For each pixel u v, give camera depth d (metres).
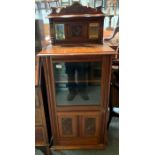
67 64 1.48
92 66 1.51
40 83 1.46
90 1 2.01
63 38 1.65
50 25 1.60
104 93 1.57
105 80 1.52
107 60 1.45
